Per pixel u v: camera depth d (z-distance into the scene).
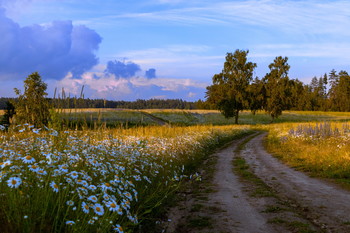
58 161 4.21
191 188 10.07
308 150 19.02
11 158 3.96
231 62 69.75
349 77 134.25
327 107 135.62
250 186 10.48
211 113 88.75
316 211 7.11
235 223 6.16
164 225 5.96
